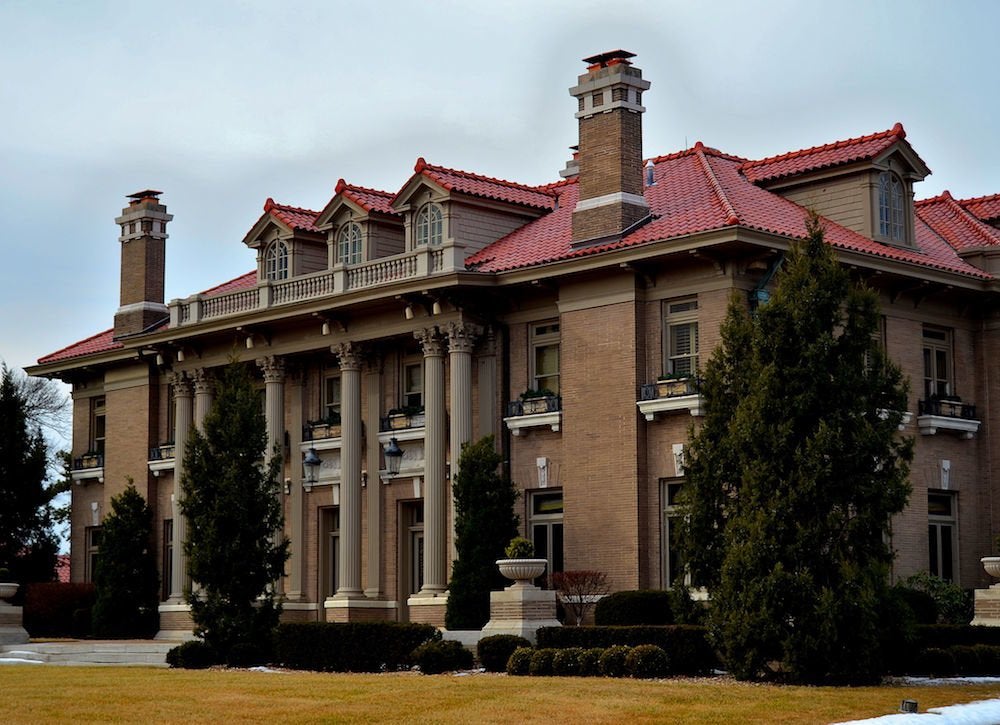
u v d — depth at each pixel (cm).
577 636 3491
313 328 5066
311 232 5256
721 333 3419
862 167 4516
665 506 4250
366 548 4934
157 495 5753
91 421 6194
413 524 4909
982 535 4638
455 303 4594
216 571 4159
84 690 3103
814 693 2912
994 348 4691
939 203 5147
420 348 4891
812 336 3272
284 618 5056
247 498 4228
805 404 3219
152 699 2930
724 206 4281
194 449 4284
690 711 2677
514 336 4634
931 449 4541
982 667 3444
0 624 4903
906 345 4519
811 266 3328
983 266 4675
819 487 3175
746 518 3228
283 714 2702
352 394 4928
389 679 3288
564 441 4425
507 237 4900
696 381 3706
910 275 4391
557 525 4500
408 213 4894
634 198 4416
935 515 4559
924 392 4562
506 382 4628
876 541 3219
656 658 3259
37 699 2939
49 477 8250
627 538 4241
